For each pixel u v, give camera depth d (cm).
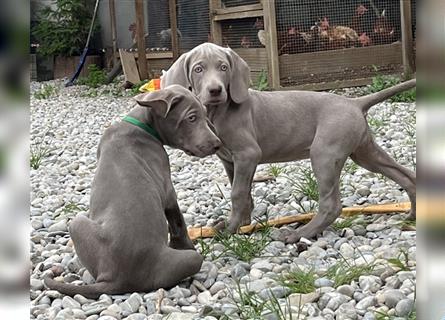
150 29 459
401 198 169
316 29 355
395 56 370
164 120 122
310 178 178
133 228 113
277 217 160
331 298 106
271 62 345
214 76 139
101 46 559
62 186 215
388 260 120
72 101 432
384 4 366
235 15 362
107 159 120
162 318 104
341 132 141
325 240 139
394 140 244
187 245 128
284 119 147
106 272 114
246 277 121
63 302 111
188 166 232
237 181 144
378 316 99
